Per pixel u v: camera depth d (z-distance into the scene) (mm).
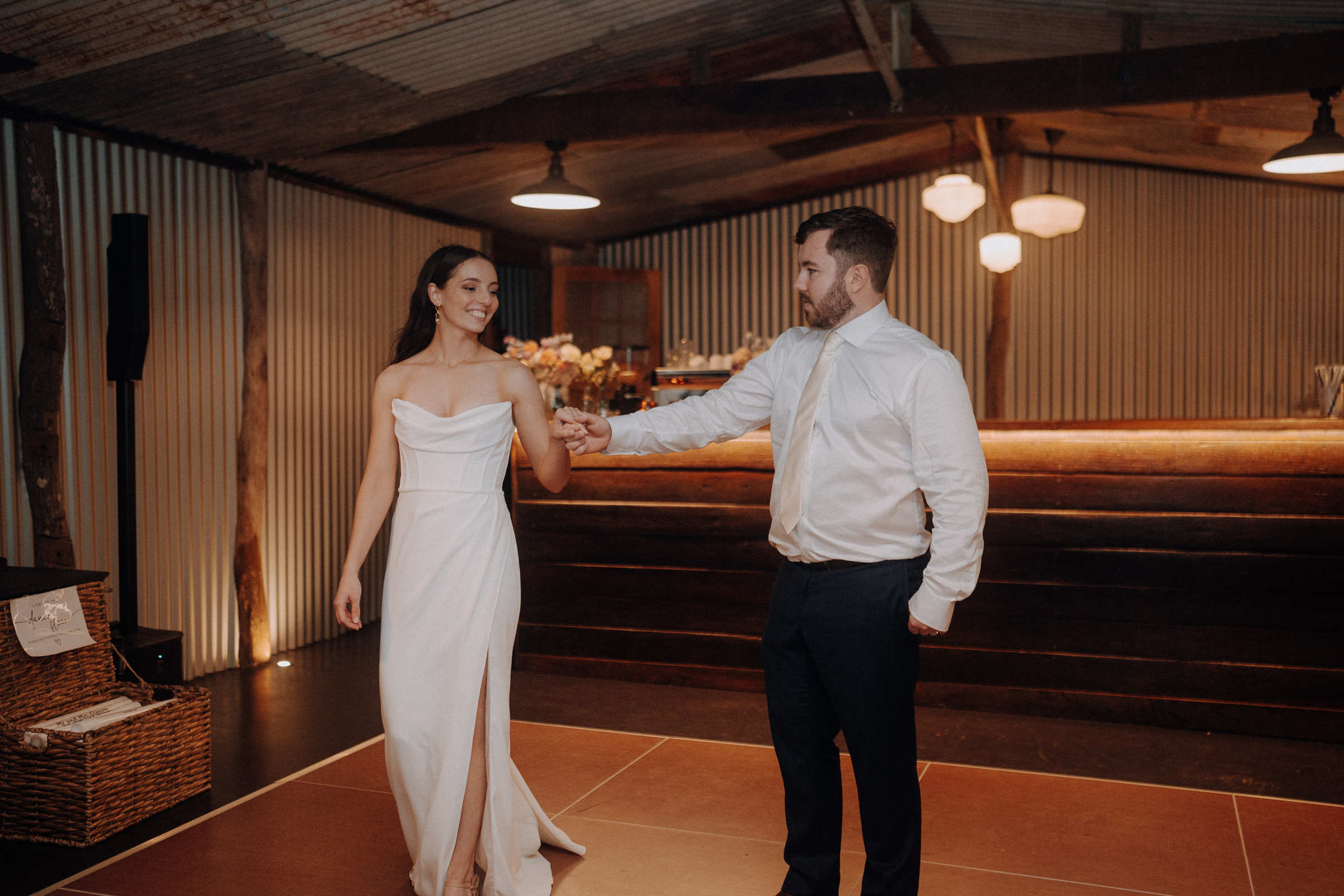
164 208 4699
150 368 4617
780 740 2379
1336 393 4539
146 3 3416
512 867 2500
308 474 5613
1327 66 4113
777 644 2346
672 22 4645
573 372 5184
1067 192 8250
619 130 5027
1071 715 4145
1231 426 5012
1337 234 8258
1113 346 8312
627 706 4289
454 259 2529
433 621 2404
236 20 3643
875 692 2193
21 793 2875
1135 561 4059
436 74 4527
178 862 2727
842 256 2191
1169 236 8266
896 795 2227
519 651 4867
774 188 8133
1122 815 3096
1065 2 4695
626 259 8984
